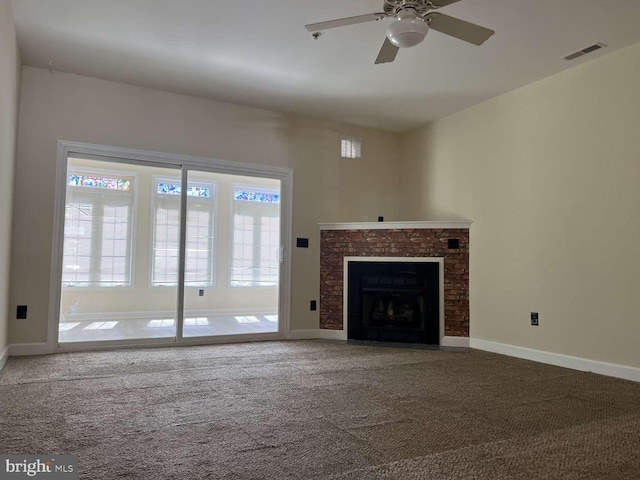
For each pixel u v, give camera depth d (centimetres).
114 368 379
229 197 598
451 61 411
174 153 494
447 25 273
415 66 423
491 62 412
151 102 486
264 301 582
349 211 593
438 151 574
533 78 448
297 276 553
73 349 453
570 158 420
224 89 485
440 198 567
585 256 404
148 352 453
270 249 581
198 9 332
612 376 376
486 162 507
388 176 625
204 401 291
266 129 545
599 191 396
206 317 588
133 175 571
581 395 319
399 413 273
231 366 394
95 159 463
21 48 400
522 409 285
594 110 402
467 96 497
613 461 209
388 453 214
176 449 214
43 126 439
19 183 428
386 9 266
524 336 454
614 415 275
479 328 504
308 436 234
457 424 256
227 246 599
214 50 397
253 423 252
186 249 560
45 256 436
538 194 448
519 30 353
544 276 439
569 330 414
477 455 213
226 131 522
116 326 546
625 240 375
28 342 429
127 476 186
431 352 478
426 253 531
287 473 191
